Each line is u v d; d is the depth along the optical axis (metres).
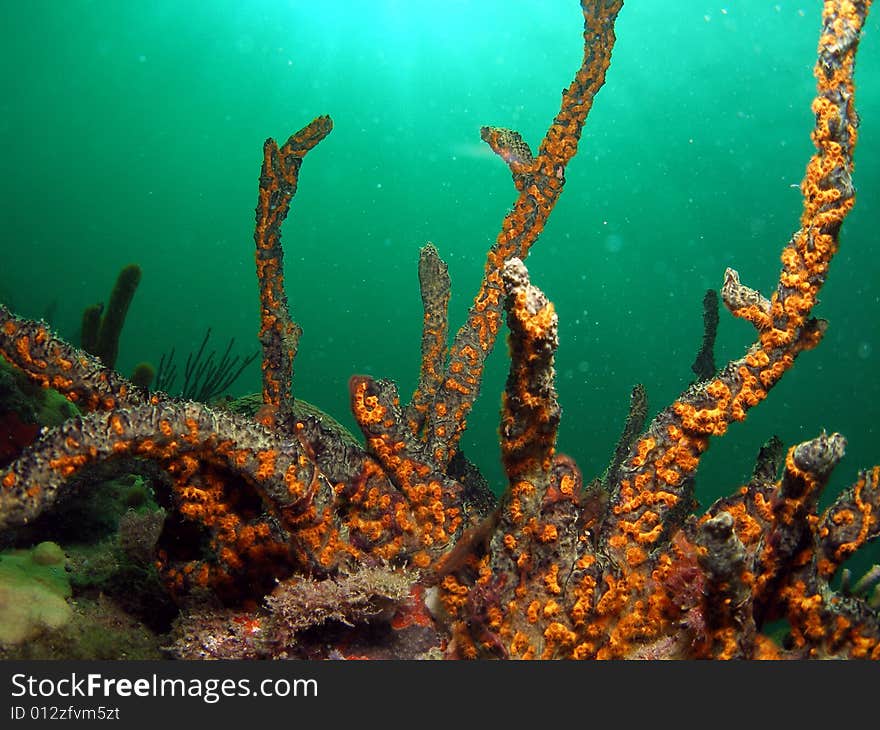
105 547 3.29
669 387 50.25
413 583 2.07
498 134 2.72
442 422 2.64
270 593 2.18
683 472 1.93
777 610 1.95
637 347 52.66
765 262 46.22
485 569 1.86
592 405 44.88
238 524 2.15
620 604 1.82
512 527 1.81
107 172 56.81
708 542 1.48
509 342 1.59
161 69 48.72
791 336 1.89
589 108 2.72
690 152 41.09
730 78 34.91
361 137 55.19
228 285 61.81
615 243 49.38
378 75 50.16
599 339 52.94
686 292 50.28
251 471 1.85
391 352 63.78
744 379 1.92
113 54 46.66
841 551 1.99
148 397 2.21
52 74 48.59
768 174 40.34
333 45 47.72
